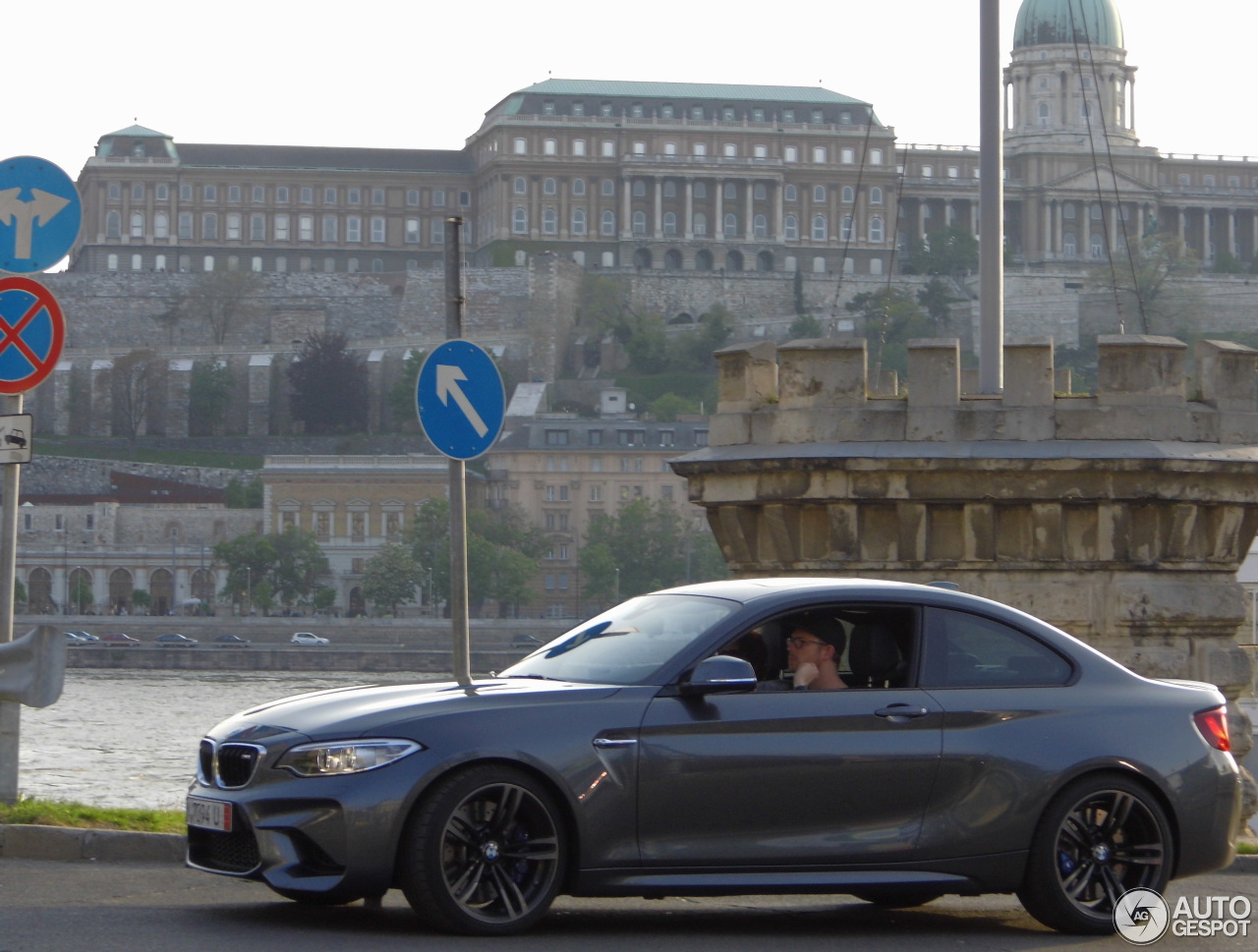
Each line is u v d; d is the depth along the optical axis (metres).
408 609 184.12
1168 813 12.30
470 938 11.02
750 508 18.72
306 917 11.81
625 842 11.27
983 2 20.42
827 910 13.37
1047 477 17.98
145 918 11.56
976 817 11.84
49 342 15.99
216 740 11.70
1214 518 18.61
